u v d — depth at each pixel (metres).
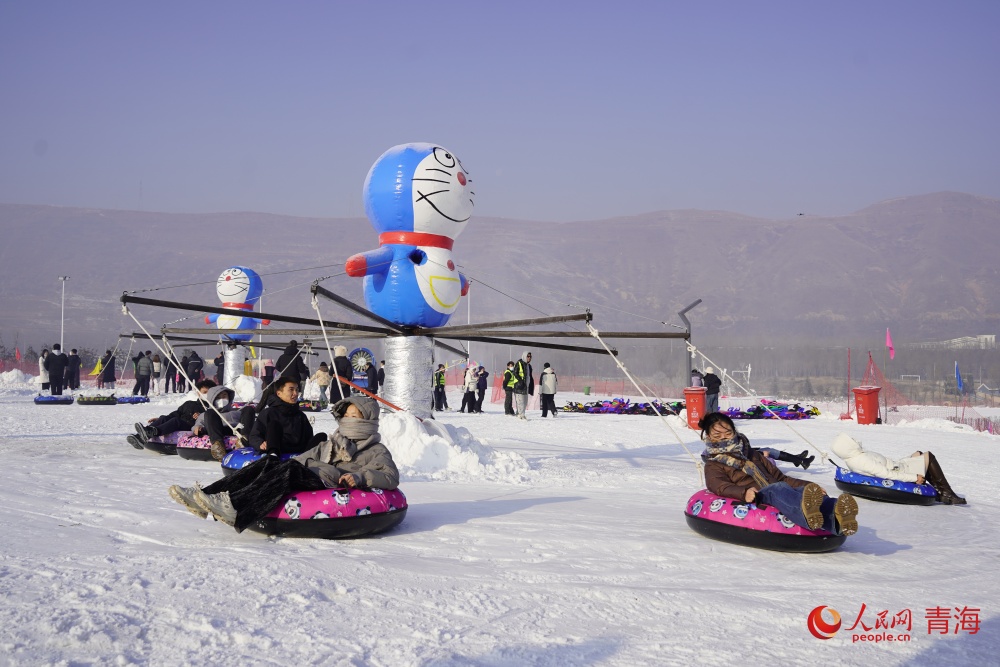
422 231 13.62
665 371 75.44
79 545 6.30
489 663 4.12
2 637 4.13
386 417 12.85
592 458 15.32
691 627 4.83
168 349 12.49
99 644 4.09
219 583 5.21
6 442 15.46
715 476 7.52
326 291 11.74
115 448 14.79
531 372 27.77
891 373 84.25
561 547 6.91
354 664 4.01
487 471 12.16
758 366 80.56
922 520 9.34
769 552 7.03
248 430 10.84
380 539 7.03
